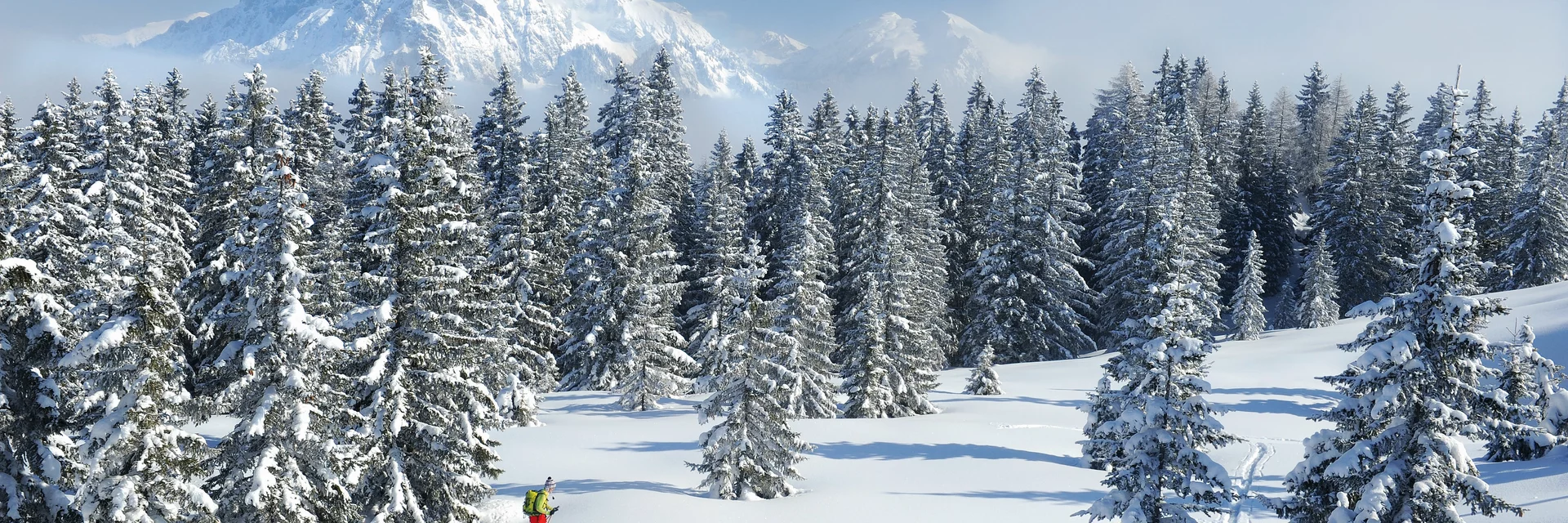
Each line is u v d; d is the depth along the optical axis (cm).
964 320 6412
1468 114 8444
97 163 3459
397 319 2189
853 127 7594
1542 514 2094
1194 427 1794
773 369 2581
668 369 4528
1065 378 5138
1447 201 1706
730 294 4375
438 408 2211
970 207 6888
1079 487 2717
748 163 7231
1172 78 9275
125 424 1664
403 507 2127
